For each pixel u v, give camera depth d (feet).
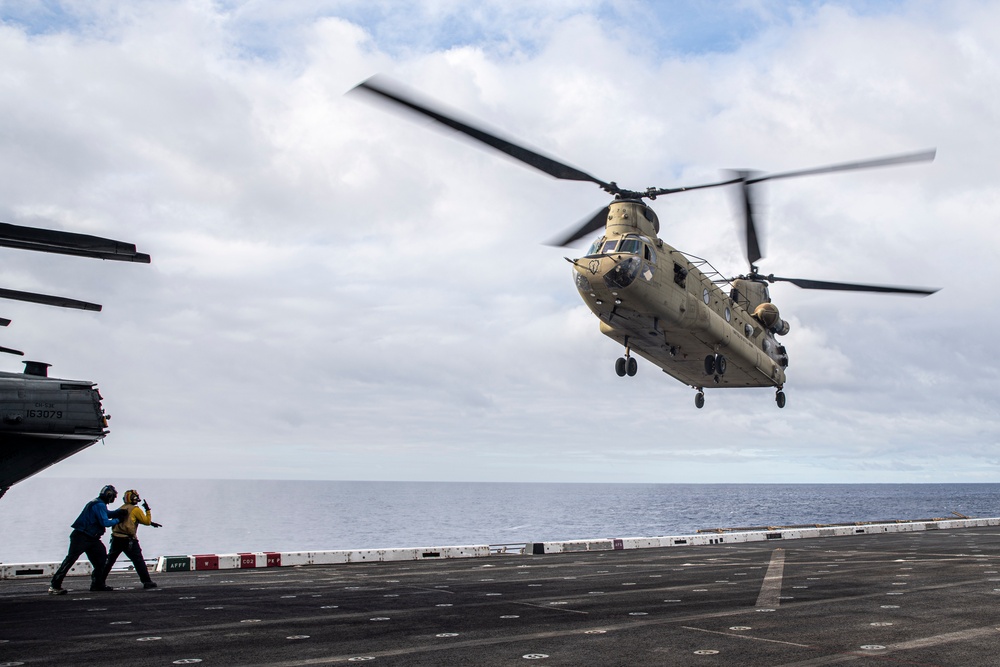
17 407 42.91
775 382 98.43
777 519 338.54
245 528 299.99
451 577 49.75
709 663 23.75
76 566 53.16
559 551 71.92
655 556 64.95
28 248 32.12
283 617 33.14
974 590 40.11
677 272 75.61
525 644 26.89
